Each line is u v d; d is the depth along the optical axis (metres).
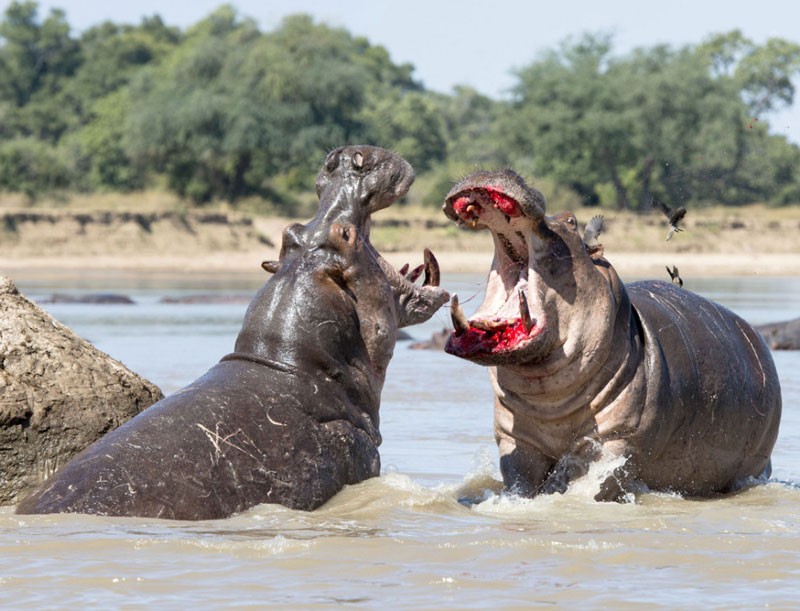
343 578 21.23
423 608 19.45
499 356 26.61
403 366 61.84
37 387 29.47
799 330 70.75
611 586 20.81
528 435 29.30
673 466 30.17
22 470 28.95
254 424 27.03
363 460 28.91
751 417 31.86
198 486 25.72
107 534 23.72
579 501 28.28
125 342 74.69
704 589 20.67
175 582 20.86
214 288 156.62
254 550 22.98
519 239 27.28
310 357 28.12
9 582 20.73
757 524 26.22
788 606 19.62
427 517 26.34
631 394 28.39
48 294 137.75
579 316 27.48
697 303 32.53
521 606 19.62
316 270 28.73
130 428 26.62
